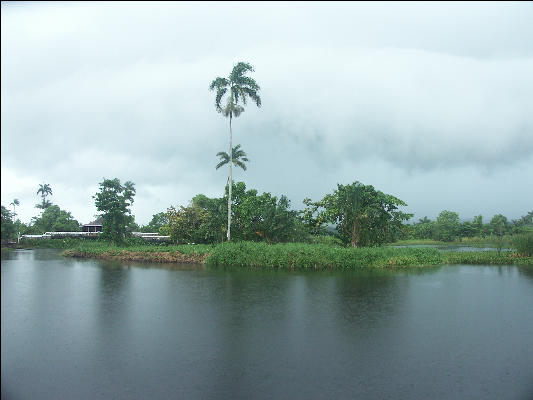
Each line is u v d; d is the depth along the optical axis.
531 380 6.66
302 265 24.28
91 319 10.92
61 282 18.19
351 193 28.98
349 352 8.15
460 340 8.95
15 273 20.11
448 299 13.80
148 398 6.08
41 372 7.11
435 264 25.77
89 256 34.25
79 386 6.45
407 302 13.30
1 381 6.73
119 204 40.44
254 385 6.54
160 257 29.91
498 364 7.43
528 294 14.76
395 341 8.91
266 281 18.55
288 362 7.61
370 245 30.89
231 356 7.91
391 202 30.02
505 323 10.45
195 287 16.78
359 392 6.25
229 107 34.38
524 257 27.05
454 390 6.30
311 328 9.99
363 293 15.10
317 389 6.38
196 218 38.91
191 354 8.05
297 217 33.34
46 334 9.50
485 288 16.20
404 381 6.68
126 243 41.38
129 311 11.94
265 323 10.52
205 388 6.41
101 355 7.94
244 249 26.84
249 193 38.53
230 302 13.37
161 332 9.67
